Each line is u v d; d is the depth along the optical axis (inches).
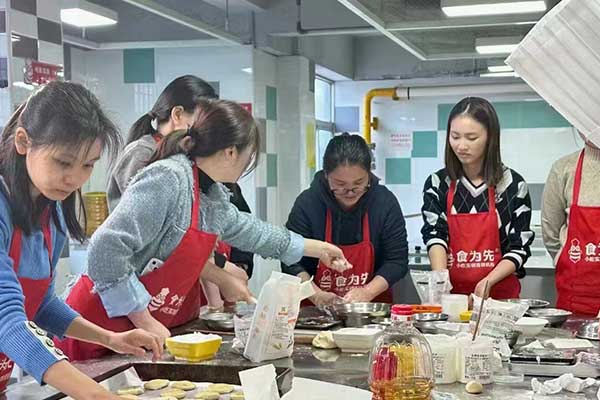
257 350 67.1
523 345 72.3
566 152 218.1
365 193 105.3
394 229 105.4
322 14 165.2
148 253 75.6
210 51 172.6
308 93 193.9
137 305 71.5
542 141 219.6
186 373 65.0
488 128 100.1
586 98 44.3
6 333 46.8
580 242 101.0
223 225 86.3
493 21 106.2
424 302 93.4
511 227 102.9
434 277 91.6
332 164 100.5
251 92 171.2
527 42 44.7
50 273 61.6
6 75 108.2
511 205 102.4
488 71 205.2
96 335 64.6
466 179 104.0
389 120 231.0
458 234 104.0
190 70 174.2
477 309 71.2
